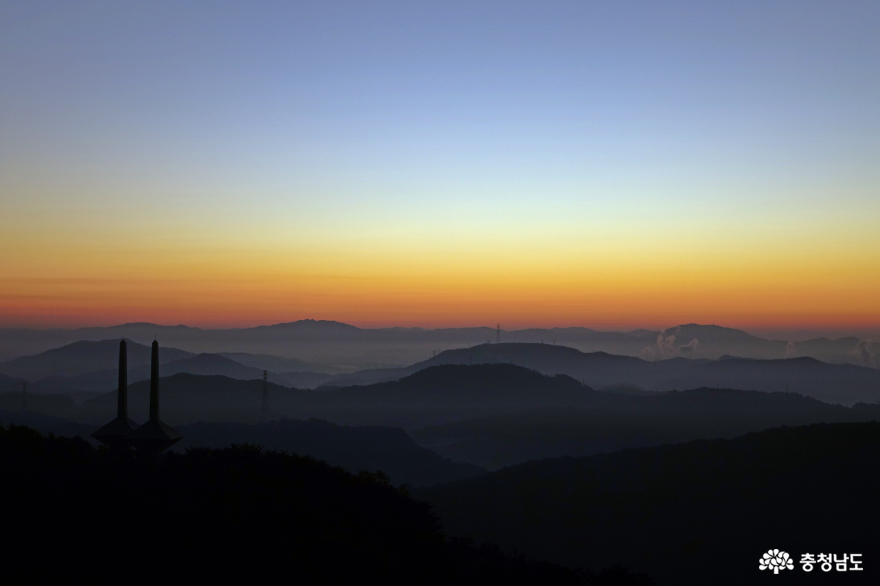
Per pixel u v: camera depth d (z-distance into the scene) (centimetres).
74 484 2453
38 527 2080
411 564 2558
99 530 2144
